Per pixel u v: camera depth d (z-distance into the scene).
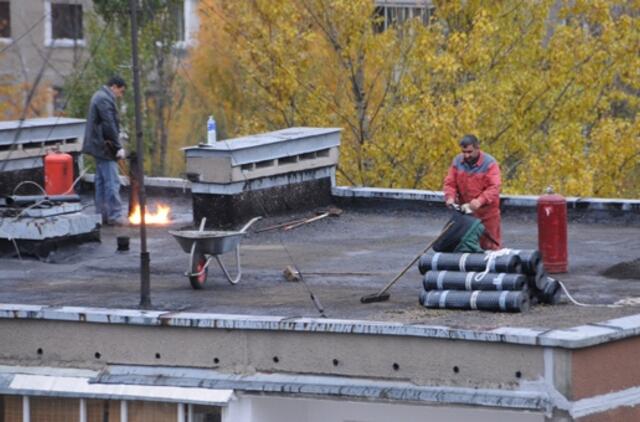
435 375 28.03
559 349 26.77
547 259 37.00
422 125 74.19
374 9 80.75
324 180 48.78
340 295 33.84
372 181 77.25
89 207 50.41
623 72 79.12
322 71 80.00
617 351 27.78
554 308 30.67
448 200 37.34
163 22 79.88
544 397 26.97
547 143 78.31
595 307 30.89
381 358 28.53
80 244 42.09
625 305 31.42
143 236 32.00
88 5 78.50
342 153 78.25
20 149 50.25
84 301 33.75
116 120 46.59
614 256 39.44
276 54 78.06
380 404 31.19
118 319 30.64
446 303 30.25
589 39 78.94
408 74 77.50
